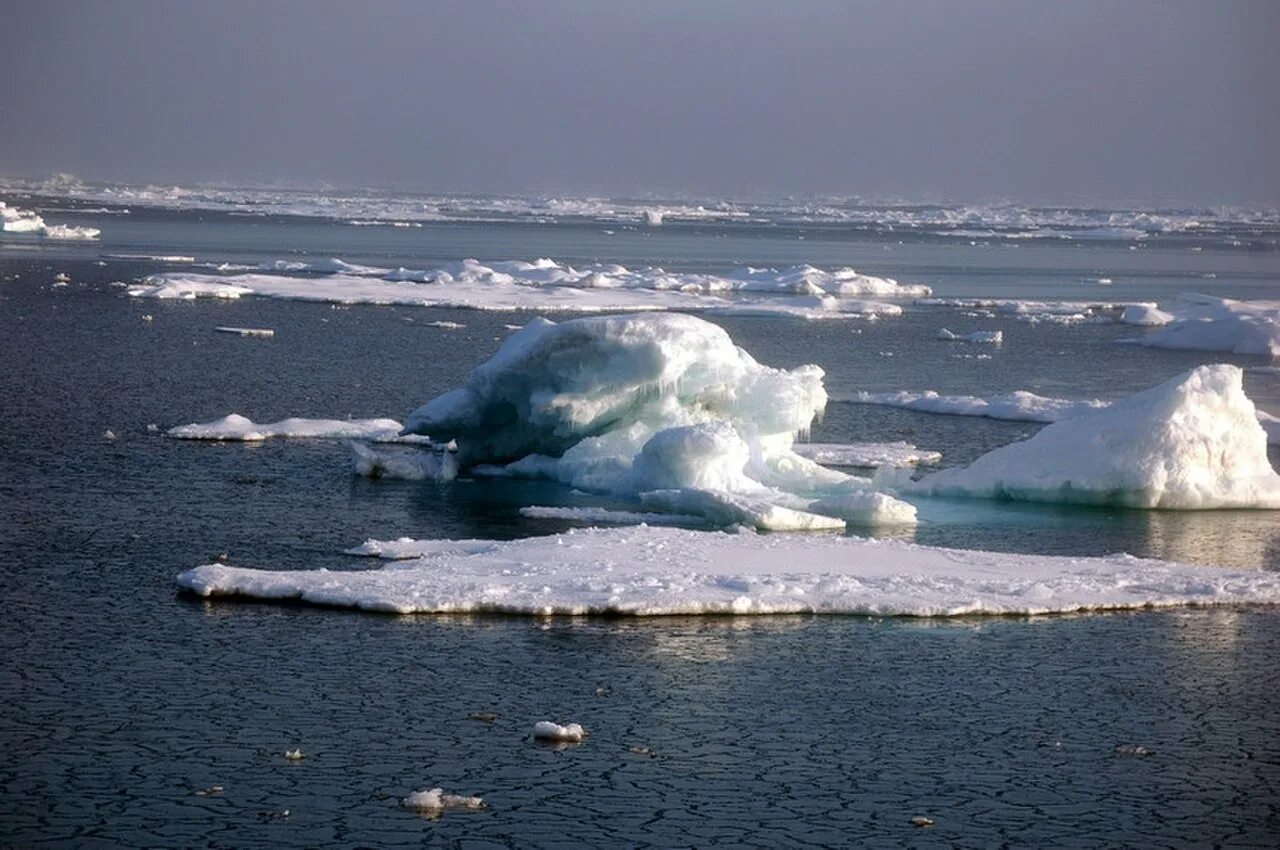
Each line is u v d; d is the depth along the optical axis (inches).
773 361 7480.3
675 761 2349.9
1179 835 2166.6
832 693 2632.9
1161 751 2442.2
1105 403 5915.4
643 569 3208.7
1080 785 2315.5
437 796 2181.3
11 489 4003.4
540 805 2193.7
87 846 2039.9
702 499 3821.4
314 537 3590.1
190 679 2618.1
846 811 2207.2
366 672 2659.9
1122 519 4005.9
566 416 4264.3
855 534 3754.9
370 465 4298.7
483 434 4466.0
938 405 5866.1
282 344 7480.3
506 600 2974.9
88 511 3786.9
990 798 2265.0
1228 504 4138.8
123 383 5979.3
